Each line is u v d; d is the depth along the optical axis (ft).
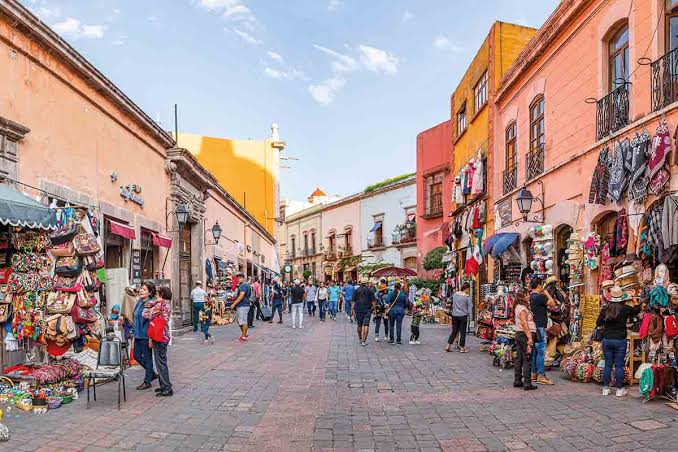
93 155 37.47
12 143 27.55
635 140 29.60
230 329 60.95
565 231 42.52
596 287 35.27
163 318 25.39
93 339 28.73
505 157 59.26
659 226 26.68
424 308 69.92
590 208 36.22
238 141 133.80
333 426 20.47
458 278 75.25
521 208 43.80
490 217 62.08
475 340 48.80
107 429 19.77
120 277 35.70
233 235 91.86
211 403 23.94
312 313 88.94
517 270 52.06
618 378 24.68
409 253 129.18
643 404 22.97
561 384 28.07
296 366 33.99
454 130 84.79
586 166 37.37
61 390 24.11
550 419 21.13
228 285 79.20
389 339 48.19
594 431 19.35
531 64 48.83
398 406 23.59
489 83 62.54
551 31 43.21
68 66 33.40
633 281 26.63
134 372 31.45
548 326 32.53
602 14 35.81
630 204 30.58
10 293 25.02
